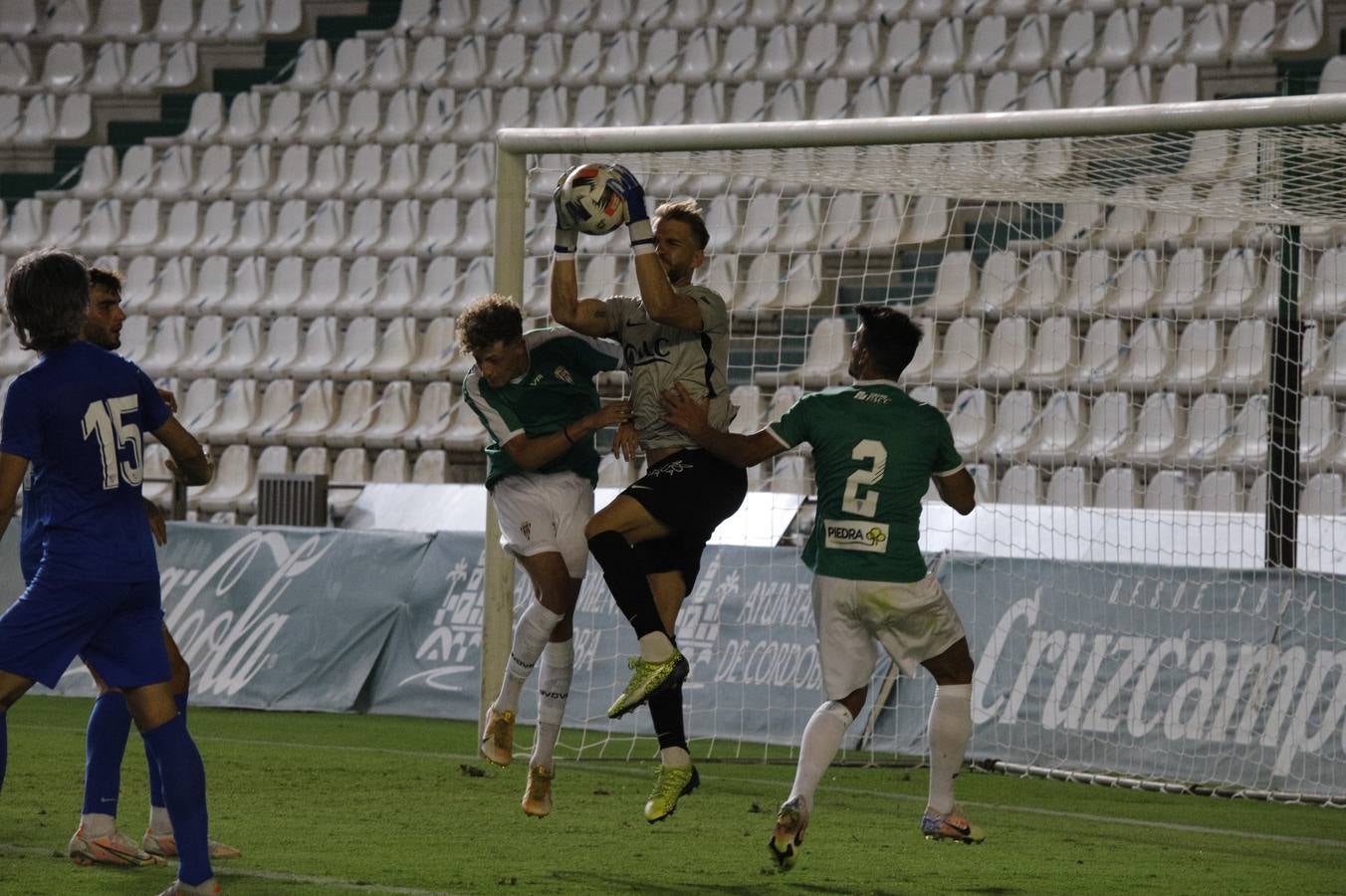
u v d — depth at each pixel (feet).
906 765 104.78
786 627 114.52
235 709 128.98
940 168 103.96
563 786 89.97
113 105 236.63
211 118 224.53
